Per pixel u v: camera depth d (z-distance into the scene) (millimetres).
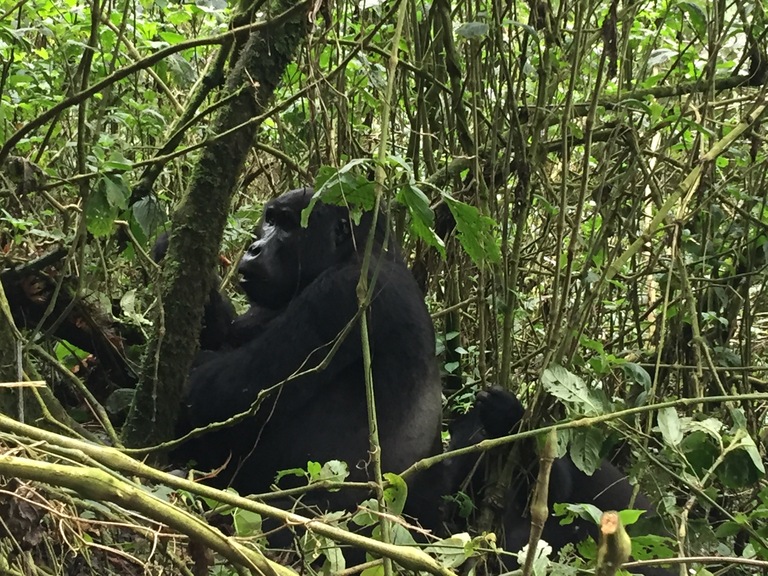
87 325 2973
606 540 1305
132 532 2027
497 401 2949
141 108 3578
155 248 3258
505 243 2982
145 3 3791
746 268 3711
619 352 3703
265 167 4254
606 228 3102
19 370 2182
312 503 2967
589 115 2807
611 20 2709
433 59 3471
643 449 2457
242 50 2619
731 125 3658
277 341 3135
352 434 3105
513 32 3885
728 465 2463
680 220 2969
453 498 3014
